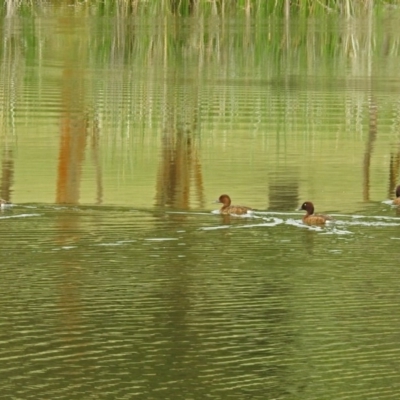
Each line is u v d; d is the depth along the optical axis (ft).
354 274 102.78
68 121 201.16
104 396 74.18
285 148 180.75
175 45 329.11
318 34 357.20
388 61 312.71
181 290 97.19
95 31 353.92
